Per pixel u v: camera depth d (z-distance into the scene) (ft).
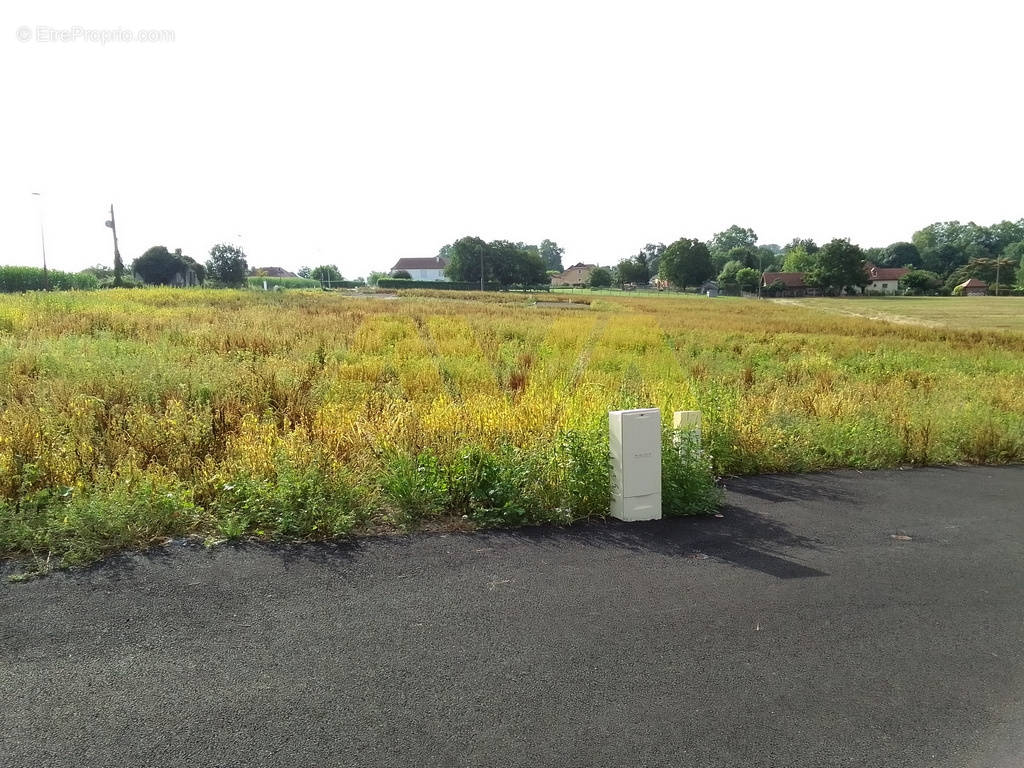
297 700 10.81
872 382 47.75
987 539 19.67
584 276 524.52
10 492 18.47
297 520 17.78
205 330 53.26
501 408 27.76
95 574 14.99
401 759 9.55
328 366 41.55
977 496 24.34
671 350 63.16
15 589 14.19
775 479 26.13
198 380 31.55
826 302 304.71
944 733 10.59
